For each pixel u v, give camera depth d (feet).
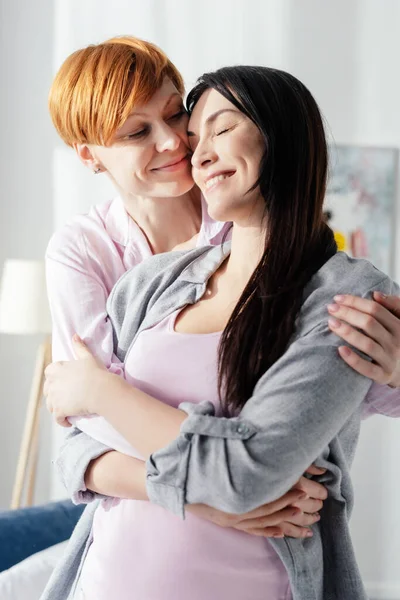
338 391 3.54
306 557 3.80
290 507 3.72
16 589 6.37
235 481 3.42
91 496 4.18
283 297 3.75
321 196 3.96
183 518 3.57
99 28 12.46
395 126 12.83
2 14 12.44
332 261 3.89
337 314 3.66
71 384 4.12
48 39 12.49
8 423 12.75
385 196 12.87
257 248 4.00
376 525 12.96
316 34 12.66
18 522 7.36
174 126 5.08
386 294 3.84
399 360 3.77
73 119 5.10
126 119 4.91
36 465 11.84
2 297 11.16
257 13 12.55
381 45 12.75
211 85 3.96
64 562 4.49
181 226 5.53
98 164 5.46
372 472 12.91
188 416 3.71
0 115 12.53
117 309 4.64
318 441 3.49
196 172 4.00
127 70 4.87
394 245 12.96
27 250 12.61
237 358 3.74
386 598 12.89
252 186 3.84
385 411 4.17
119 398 3.92
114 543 4.02
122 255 5.53
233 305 4.03
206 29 12.50
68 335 5.11
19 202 12.60
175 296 4.28
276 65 12.61
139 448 3.80
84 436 4.25
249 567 3.77
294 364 3.57
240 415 3.59
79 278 5.24
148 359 4.09
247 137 3.82
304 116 3.87
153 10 12.45
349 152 12.79
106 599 3.98
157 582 3.83
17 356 12.77
